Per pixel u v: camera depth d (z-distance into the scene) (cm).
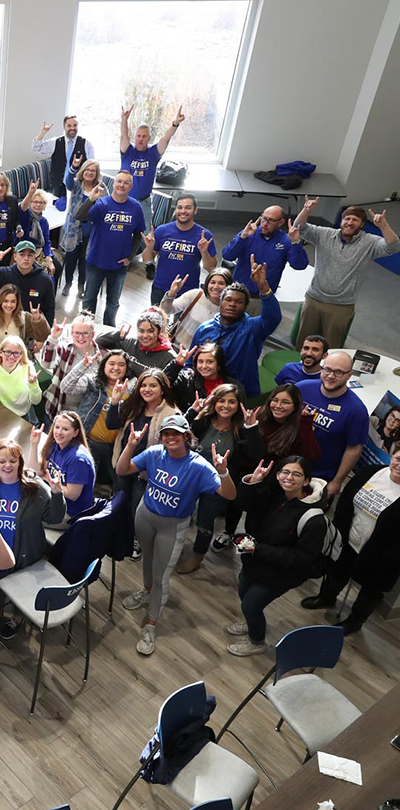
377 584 418
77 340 471
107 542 389
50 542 411
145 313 490
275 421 435
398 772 286
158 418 435
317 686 348
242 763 308
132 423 430
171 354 497
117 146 921
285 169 984
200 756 306
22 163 855
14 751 349
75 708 374
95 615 428
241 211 1005
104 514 378
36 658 396
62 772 345
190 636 426
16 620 409
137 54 864
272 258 607
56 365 492
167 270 622
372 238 596
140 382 432
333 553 402
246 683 405
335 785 278
